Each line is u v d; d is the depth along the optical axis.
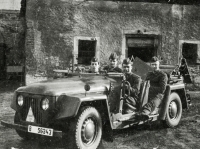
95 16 12.78
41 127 4.61
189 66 13.52
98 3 12.78
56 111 4.70
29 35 12.31
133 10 13.12
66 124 4.83
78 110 4.80
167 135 6.09
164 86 6.29
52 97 4.70
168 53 13.45
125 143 5.44
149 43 13.44
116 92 5.62
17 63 18.69
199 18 13.67
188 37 13.61
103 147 5.15
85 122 4.82
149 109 6.08
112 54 6.59
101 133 5.09
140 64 6.28
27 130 4.74
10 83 15.78
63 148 5.01
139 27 13.19
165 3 13.37
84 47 13.23
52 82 5.32
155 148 5.11
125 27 13.05
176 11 13.48
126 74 6.02
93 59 6.39
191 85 13.46
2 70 18.47
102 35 12.85
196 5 13.62
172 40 13.47
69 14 12.55
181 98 7.27
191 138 5.85
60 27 12.50
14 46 18.70
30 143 5.32
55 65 12.48
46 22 12.39
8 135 5.86
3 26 18.55
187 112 8.58
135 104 5.94
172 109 6.78
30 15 12.31
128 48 14.26
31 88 5.00
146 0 13.19
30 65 12.32
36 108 4.84
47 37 12.42
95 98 4.84
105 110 5.14
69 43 12.57
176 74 7.29
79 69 6.67
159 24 13.36
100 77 5.87
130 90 5.80
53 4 12.42
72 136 4.65
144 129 6.62
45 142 5.37
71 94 4.90
